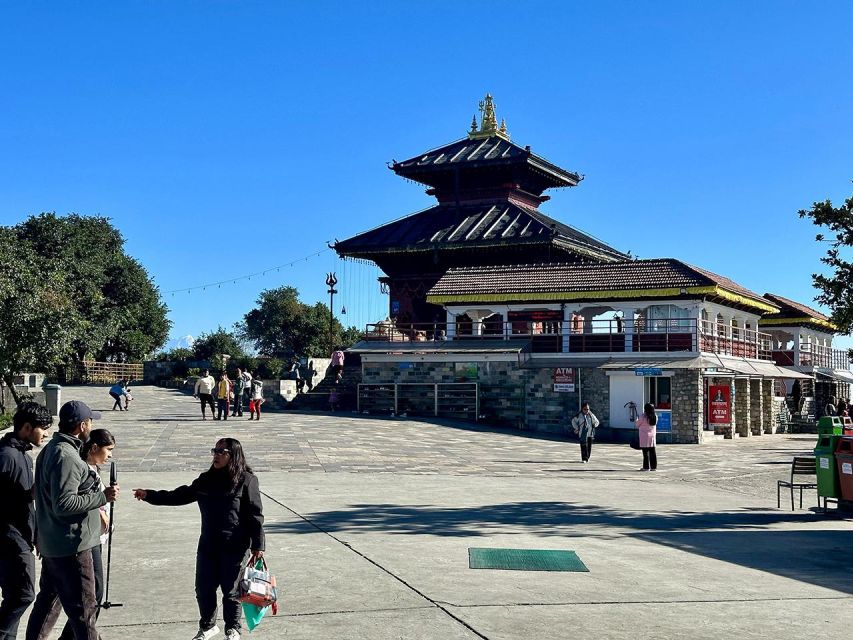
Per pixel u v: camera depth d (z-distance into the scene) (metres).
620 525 15.54
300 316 107.38
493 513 16.50
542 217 67.50
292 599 9.24
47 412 7.44
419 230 65.06
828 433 17.64
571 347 44.09
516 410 43.44
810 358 62.38
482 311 47.66
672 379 40.34
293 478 21.92
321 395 50.69
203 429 34.09
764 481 25.28
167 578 10.20
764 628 8.60
